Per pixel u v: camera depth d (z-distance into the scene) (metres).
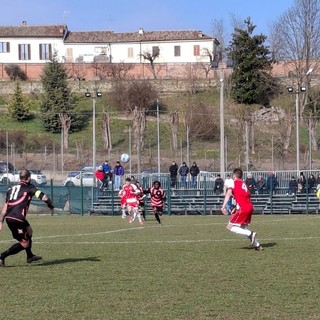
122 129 89.38
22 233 17.98
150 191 38.44
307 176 49.09
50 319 11.70
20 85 104.94
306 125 84.44
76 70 110.75
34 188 17.77
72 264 18.55
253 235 21.41
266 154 77.38
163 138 84.38
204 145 82.00
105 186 51.06
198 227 33.19
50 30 124.12
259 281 15.30
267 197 48.00
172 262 18.77
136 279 15.77
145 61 123.12
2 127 92.81
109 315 11.96
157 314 12.02
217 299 13.29
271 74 98.19
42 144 84.38
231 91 96.19
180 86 100.75
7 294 14.05
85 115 94.31
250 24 98.00
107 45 124.44
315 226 32.88
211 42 121.38
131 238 26.81
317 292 13.91
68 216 46.91
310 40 92.56
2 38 122.00
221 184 49.09
